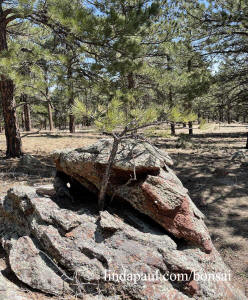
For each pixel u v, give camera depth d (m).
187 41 8.78
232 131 26.70
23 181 7.03
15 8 7.16
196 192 6.88
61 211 3.65
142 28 6.47
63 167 4.38
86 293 2.85
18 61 6.77
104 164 3.86
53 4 6.34
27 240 3.40
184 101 7.96
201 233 3.46
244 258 4.04
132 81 8.54
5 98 9.50
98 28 5.66
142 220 3.72
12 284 2.93
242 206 5.94
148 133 3.54
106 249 3.17
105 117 3.09
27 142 15.64
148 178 3.67
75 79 6.91
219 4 8.36
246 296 3.28
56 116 8.02
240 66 10.63
